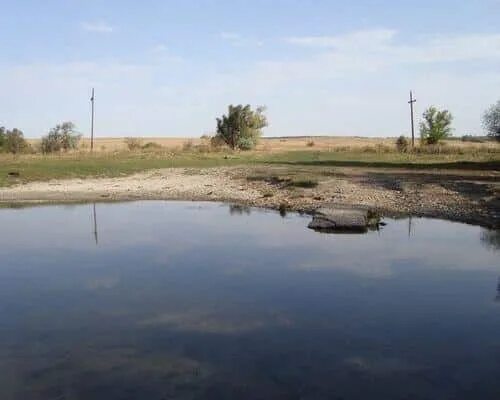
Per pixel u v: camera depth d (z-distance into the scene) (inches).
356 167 1492.4
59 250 563.5
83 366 273.0
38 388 250.4
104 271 470.6
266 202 951.6
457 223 697.6
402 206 823.7
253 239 615.5
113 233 665.6
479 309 355.9
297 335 311.1
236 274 453.7
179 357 282.7
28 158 1843.0
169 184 1246.3
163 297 389.1
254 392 245.0
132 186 1223.5
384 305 364.8
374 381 254.1
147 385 252.4
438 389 246.5
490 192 864.3
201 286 417.7
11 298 390.3
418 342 299.4
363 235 631.8
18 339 309.6
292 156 2112.5
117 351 291.3
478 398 238.2
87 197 1067.3
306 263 490.6
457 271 455.8
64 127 2397.9
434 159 1715.1
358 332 315.6
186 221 762.8
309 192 999.0
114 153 2183.8
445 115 2449.6
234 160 1921.8
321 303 370.9
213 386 250.8
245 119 2797.7
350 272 456.1
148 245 587.2
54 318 345.4
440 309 356.5
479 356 280.8
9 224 745.6
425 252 530.3
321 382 253.6
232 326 327.3
